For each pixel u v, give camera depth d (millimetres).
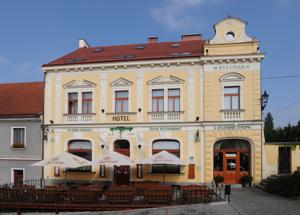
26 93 31859
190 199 18406
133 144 26438
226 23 25688
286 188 19578
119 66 26953
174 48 29078
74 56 30156
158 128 26141
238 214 14914
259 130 24719
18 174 28391
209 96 25516
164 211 16531
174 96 26297
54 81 28188
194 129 25594
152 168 26031
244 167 25250
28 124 28438
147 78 26609
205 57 25469
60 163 22578
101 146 26891
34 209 19219
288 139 43281
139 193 19125
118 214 16656
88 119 27344
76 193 19000
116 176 26641
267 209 15734
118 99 27172
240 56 25031
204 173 25141
